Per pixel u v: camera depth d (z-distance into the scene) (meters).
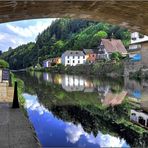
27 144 7.93
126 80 51.34
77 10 12.62
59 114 15.88
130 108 18.88
